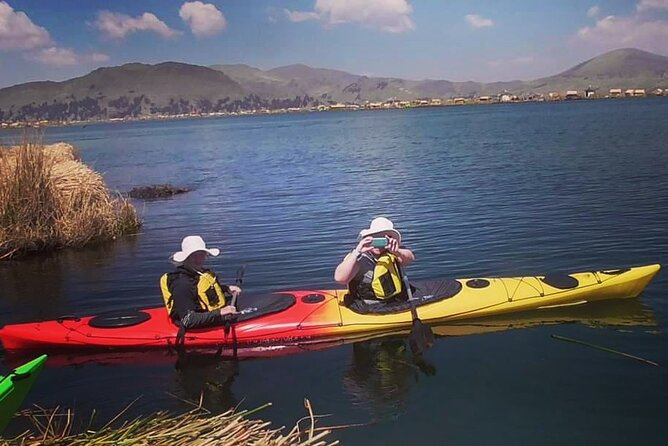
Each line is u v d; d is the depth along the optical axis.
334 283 8.25
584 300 6.86
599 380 5.08
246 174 23.30
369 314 6.50
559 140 29.52
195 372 5.73
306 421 4.71
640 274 6.86
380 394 5.09
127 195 18.62
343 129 62.69
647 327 6.12
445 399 4.93
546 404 4.75
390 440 4.37
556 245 9.38
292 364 5.79
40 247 11.07
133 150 43.84
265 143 45.47
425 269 8.57
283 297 6.89
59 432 4.62
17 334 6.31
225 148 41.72
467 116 84.12
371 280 6.58
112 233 12.12
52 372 5.82
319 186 18.25
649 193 13.21
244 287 8.27
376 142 38.47
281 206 14.97
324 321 6.40
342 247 10.24
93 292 8.47
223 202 16.31
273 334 6.28
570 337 6.00
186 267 6.38
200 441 3.79
